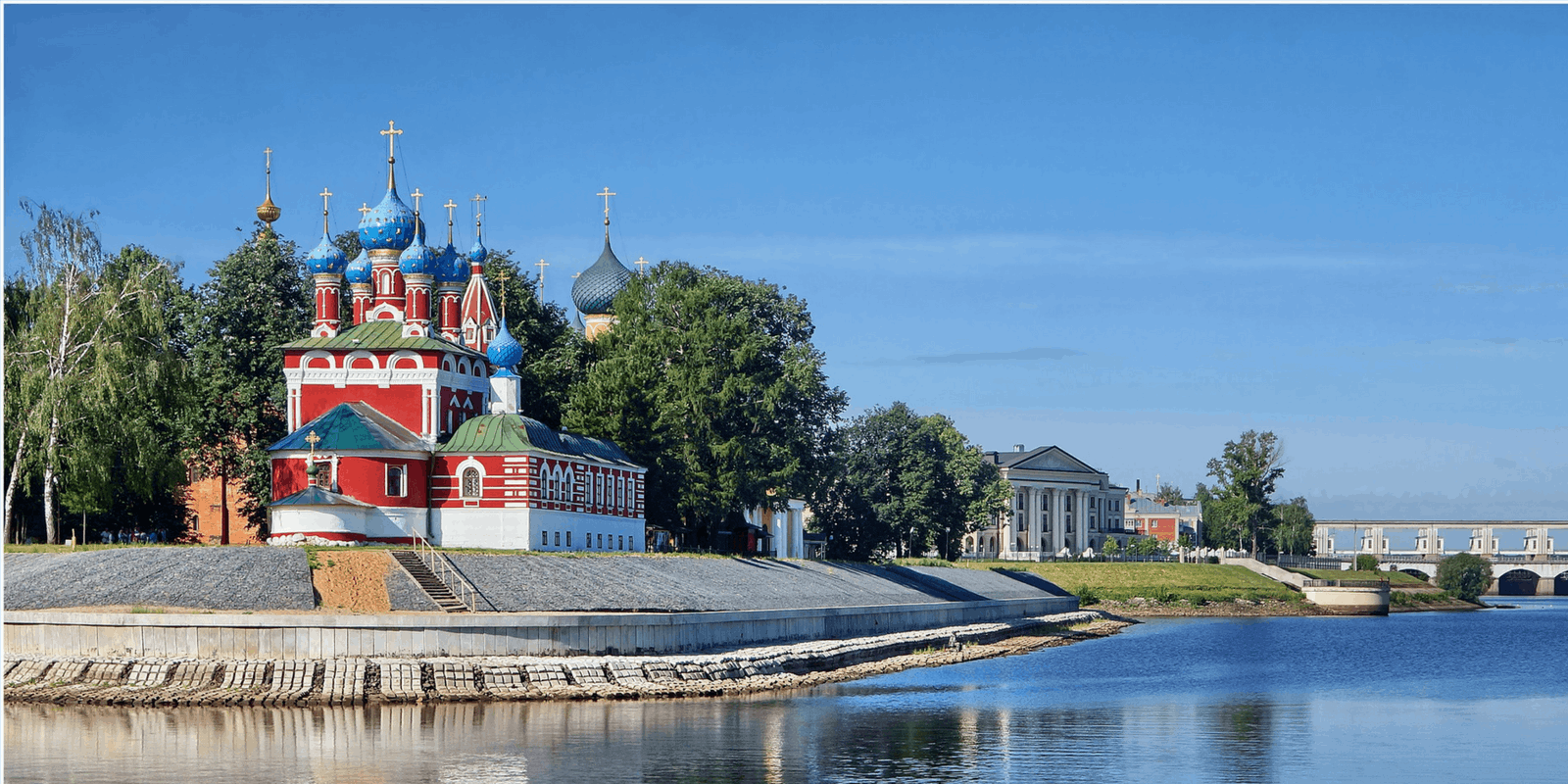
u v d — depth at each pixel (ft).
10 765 188.65
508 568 308.81
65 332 322.14
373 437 353.51
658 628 280.92
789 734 216.13
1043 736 221.87
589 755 198.18
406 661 245.65
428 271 384.68
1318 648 410.31
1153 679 309.22
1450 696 284.00
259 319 411.13
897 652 341.62
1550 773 198.39
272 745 202.59
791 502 542.98
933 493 631.15
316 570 280.92
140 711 227.61
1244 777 193.36
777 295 472.85
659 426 417.28
